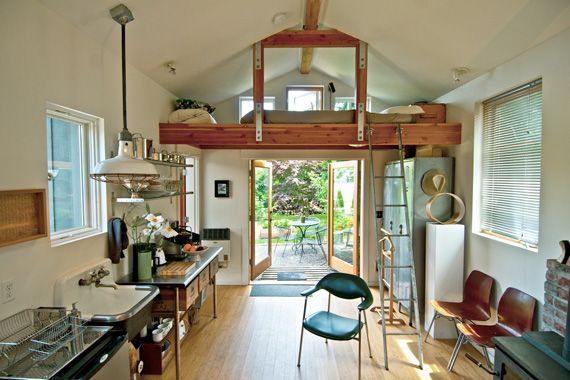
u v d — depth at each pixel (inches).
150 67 111.7
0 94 57.4
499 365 71.0
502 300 100.3
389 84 160.6
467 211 125.8
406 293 143.4
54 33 70.7
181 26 96.1
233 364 110.1
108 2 74.1
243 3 98.0
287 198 335.3
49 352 52.9
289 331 133.7
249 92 191.0
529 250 92.3
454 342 124.8
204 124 126.6
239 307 158.1
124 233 96.0
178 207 156.5
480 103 119.0
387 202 174.2
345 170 209.8
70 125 84.1
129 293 87.4
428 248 132.0
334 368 107.7
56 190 79.1
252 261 198.4
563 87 79.8
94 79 85.2
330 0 109.3
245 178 189.5
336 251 222.1
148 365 103.9
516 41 89.8
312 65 184.5
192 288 107.7
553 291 77.4
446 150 144.5
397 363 110.5
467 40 98.0
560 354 62.7
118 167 68.9
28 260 63.9
